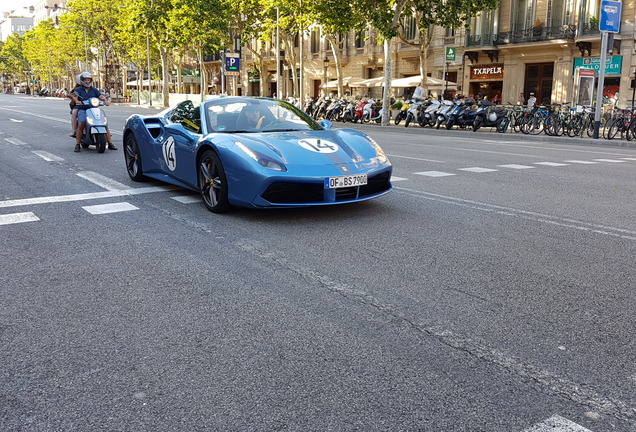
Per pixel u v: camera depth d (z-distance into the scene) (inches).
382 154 237.9
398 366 103.2
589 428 84.2
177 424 85.8
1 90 6796.3
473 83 1389.0
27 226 209.2
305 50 2012.8
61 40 3260.3
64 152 451.8
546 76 1225.4
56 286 146.3
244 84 2349.9
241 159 212.7
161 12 1800.0
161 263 164.9
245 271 157.3
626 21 1066.7
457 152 498.0
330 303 133.6
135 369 102.9
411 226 209.5
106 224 212.1
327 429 84.1
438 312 128.2
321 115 1244.5
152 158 285.9
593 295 139.1
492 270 158.1
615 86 1095.6
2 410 90.3
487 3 1071.0
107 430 84.6
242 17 1852.9
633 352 109.0
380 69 1710.1
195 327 120.6
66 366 104.3
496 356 107.1
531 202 258.8
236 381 98.2
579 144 690.8
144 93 2274.9
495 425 85.0
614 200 266.1
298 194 211.3
